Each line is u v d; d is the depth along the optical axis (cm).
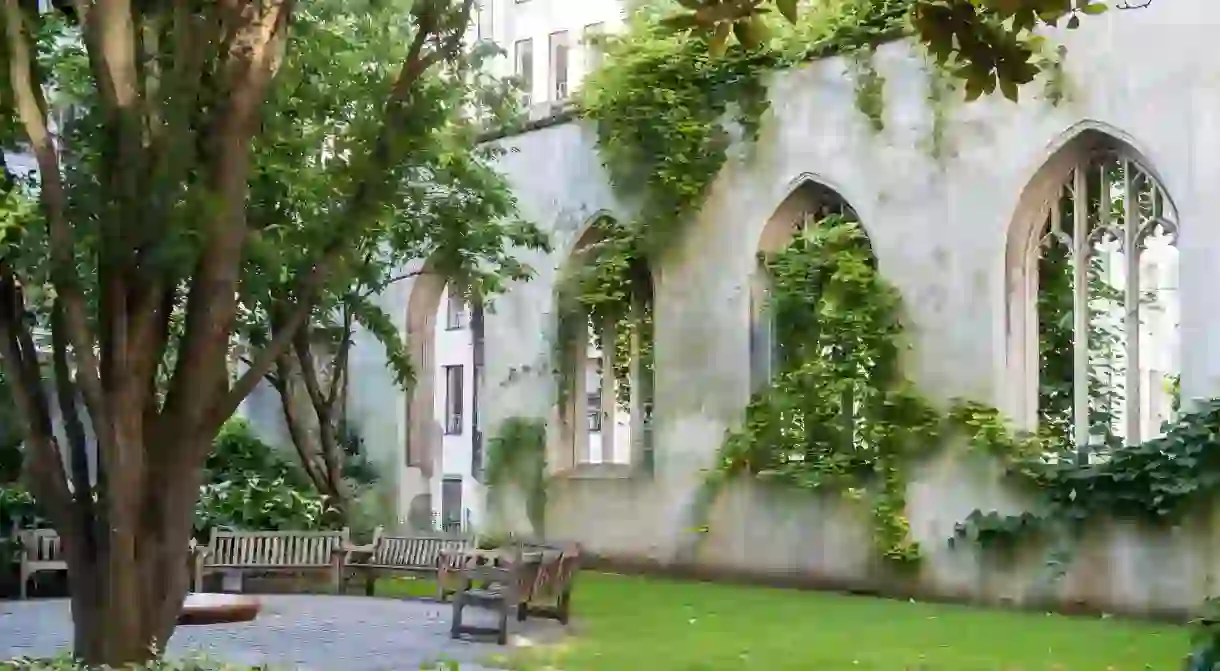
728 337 1797
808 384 1672
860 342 1622
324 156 1588
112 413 809
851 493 1625
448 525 2262
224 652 1122
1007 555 1496
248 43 839
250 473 1928
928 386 1581
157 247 805
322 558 1678
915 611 1439
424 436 2288
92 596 822
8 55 819
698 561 1805
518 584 1242
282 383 1945
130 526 812
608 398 1977
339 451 2186
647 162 1867
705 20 675
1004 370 1527
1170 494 1359
